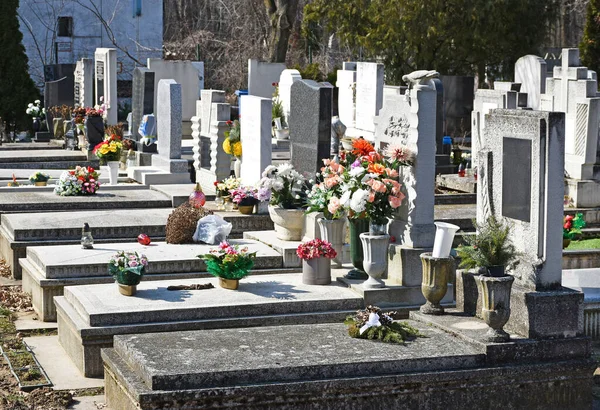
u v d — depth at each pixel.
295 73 27.06
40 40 43.78
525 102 20.44
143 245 13.13
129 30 44.91
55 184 17.98
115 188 17.80
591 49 33.75
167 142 18.72
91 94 27.95
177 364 8.16
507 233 8.87
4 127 32.78
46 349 11.06
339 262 12.38
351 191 11.38
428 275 9.73
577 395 9.00
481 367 8.66
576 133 18.30
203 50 47.38
